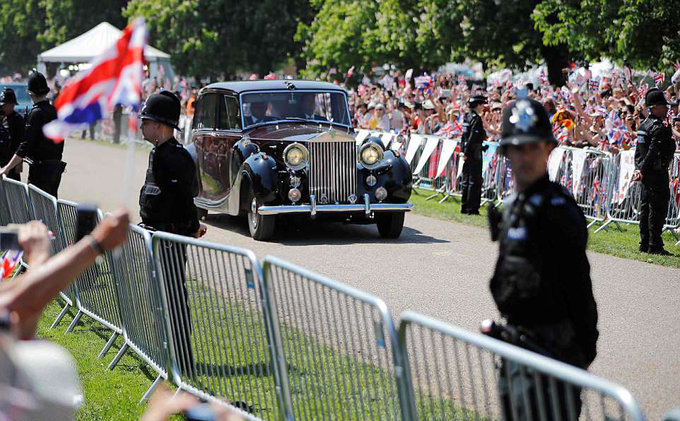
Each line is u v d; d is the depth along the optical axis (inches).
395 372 301.9
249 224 982.4
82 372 529.0
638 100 1238.3
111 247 200.8
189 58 3422.7
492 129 1282.0
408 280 751.1
